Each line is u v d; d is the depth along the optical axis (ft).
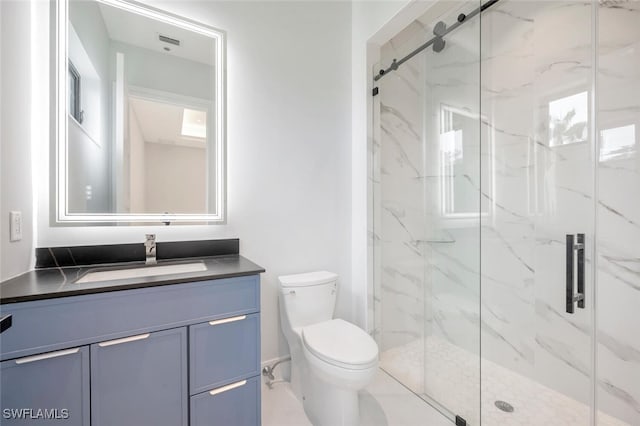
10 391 2.66
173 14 4.99
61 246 4.14
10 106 3.39
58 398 2.85
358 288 6.86
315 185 6.49
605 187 4.58
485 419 4.62
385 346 6.84
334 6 6.77
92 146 4.41
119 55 4.64
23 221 3.69
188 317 3.51
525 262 5.63
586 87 4.80
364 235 6.66
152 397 3.30
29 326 2.72
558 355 5.15
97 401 3.01
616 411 4.48
